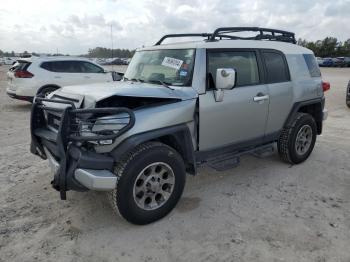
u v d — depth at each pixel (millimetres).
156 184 3512
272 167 5238
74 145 3229
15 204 3980
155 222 3590
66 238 3309
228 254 3059
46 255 3053
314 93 5453
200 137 3906
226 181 4695
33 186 4484
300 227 3492
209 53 3988
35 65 10664
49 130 3803
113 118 3211
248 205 3986
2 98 14031
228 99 4086
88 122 3199
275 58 4859
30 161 5469
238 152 4562
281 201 4094
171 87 3834
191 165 3867
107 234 3377
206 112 3869
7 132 7574
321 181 4711
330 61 50250
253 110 4434
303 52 5449
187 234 3377
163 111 3484
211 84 3951
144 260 2988
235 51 4293
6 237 3316
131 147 3230
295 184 4602
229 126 4188
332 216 3729
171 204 3658
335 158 5672
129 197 3297
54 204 3982
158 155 3408
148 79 4273
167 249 3139
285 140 5113
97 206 3932
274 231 3420
